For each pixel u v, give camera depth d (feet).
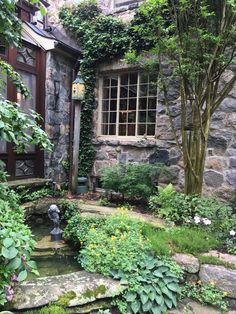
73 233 10.52
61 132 17.52
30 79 15.99
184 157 12.15
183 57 11.28
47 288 6.73
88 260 8.07
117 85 17.37
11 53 14.57
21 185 14.17
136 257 8.07
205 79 11.61
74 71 18.26
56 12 20.24
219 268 7.94
